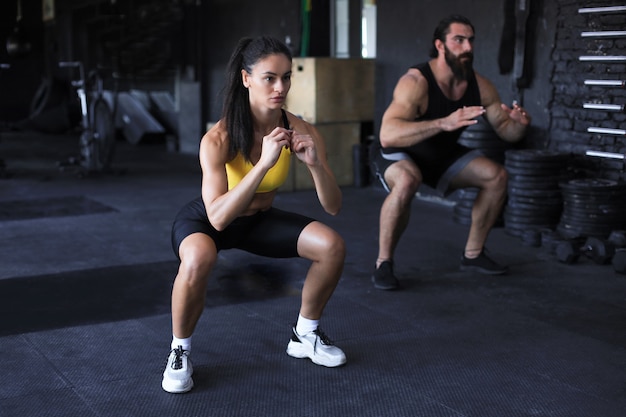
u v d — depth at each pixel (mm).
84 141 7980
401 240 4891
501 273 4047
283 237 2695
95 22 12391
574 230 4551
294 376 2730
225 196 2436
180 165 8617
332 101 6879
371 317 3389
